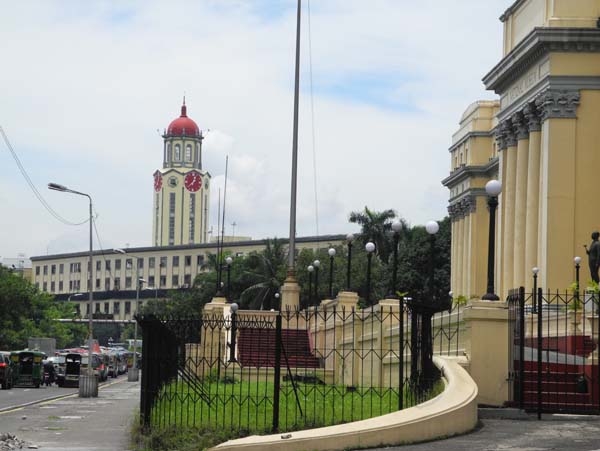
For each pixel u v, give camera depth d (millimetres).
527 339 28297
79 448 22844
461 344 24000
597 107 54312
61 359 71188
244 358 40125
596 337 27250
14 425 29828
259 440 18078
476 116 88312
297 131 61062
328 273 91812
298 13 62000
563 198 53812
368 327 35062
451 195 93312
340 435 17891
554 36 54156
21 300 97250
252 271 101062
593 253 33906
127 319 197500
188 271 192375
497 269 65750
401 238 101875
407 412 19078
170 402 23125
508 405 22328
